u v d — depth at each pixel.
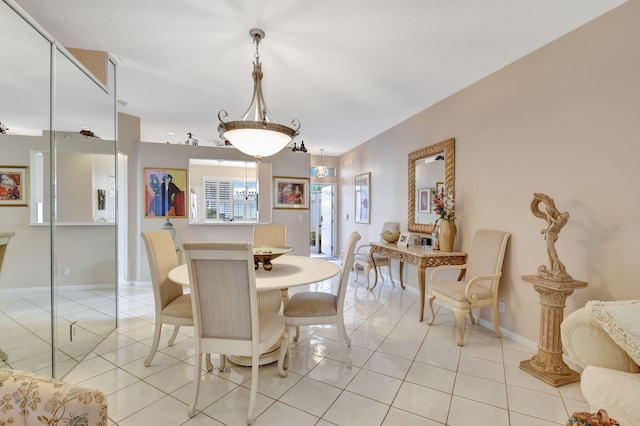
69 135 2.62
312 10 2.06
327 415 1.71
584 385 1.44
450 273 3.59
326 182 7.38
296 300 2.37
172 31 2.33
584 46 2.19
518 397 1.88
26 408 0.79
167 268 2.41
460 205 3.41
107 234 2.95
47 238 2.31
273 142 2.42
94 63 2.66
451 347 2.58
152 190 4.51
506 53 2.61
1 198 2.33
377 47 2.52
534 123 2.56
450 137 3.55
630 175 1.95
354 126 4.88
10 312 2.27
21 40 2.14
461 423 1.65
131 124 4.45
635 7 1.91
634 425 1.15
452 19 2.15
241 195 7.73
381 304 3.79
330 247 7.66
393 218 4.87
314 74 3.02
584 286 2.02
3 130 2.37
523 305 2.66
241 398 1.86
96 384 2.00
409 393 1.92
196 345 1.72
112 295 2.93
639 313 1.41
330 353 2.47
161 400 1.83
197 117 4.51
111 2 1.99
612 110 2.04
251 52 2.62
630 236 1.95
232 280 1.67
